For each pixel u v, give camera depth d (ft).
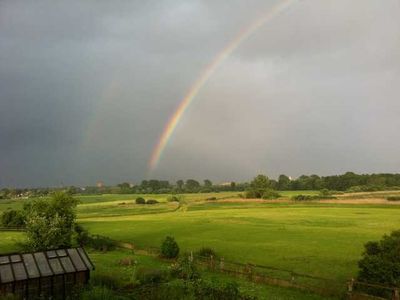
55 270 115.75
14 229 320.50
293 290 116.26
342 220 293.64
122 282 125.18
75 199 212.64
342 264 149.07
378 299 96.84
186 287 106.42
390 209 378.32
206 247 192.85
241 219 323.37
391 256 103.04
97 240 213.46
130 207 544.21
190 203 562.66
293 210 395.75
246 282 126.00
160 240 232.73
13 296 97.50
